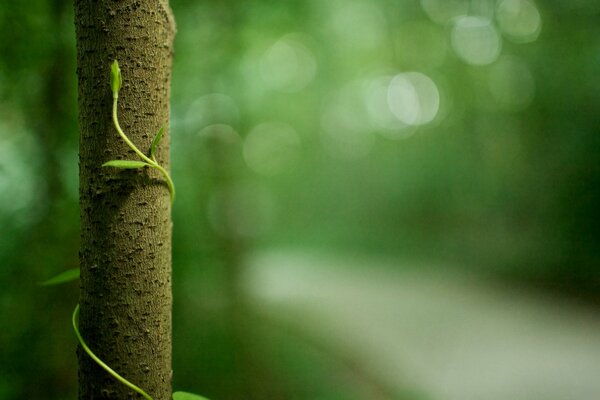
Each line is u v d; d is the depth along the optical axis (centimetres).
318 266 1714
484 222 1678
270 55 858
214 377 422
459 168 1817
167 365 108
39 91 286
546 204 1300
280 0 467
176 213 369
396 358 703
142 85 102
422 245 1889
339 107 2634
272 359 567
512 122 1521
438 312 973
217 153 528
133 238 101
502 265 1336
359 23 1346
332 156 2689
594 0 1113
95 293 101
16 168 283
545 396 554
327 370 612
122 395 101
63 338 298
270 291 1138
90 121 102
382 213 2322
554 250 1205
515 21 1384
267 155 2486
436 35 1636
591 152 1136
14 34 268
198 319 443
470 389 584
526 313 940
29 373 283
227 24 431
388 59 1747
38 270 287
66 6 281
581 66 1183
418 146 2172
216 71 447
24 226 285
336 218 2588
